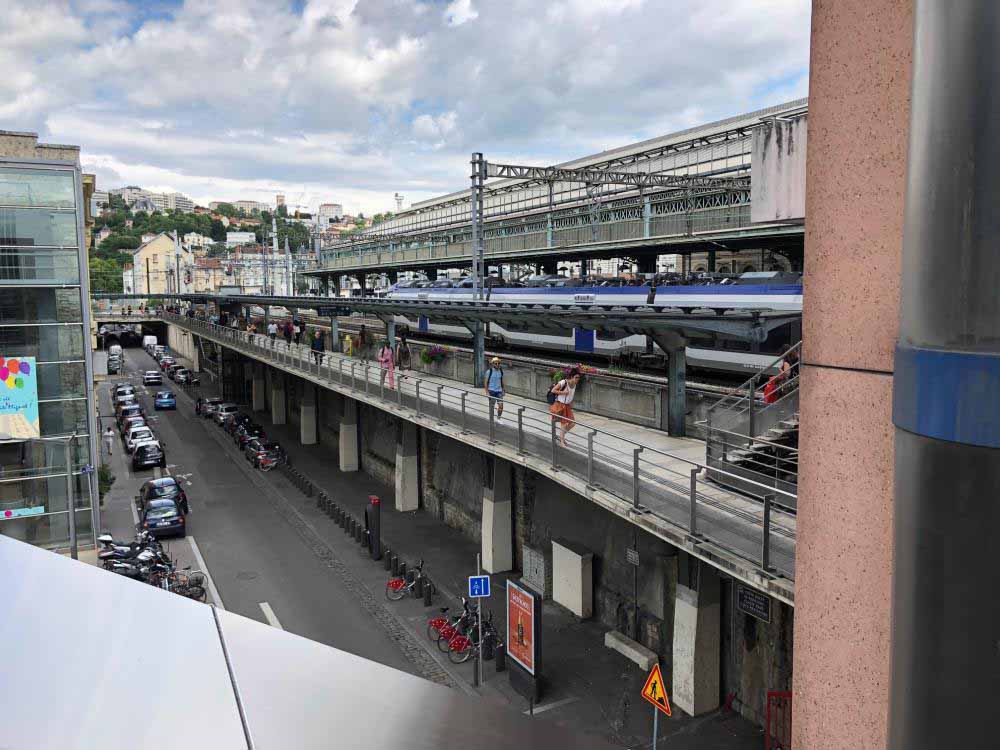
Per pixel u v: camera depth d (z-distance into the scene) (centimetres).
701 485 1370
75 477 2512
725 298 2780
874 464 346
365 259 7475
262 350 4622
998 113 217
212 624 135
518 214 6047
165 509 3112
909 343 258
